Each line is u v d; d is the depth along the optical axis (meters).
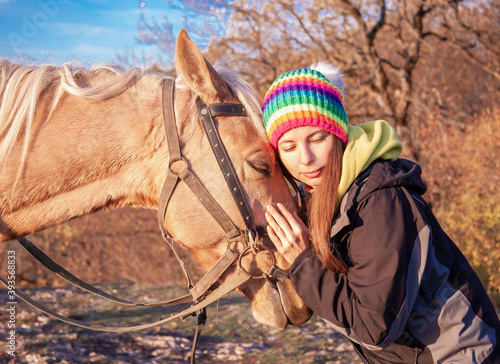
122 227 12.26
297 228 1.70
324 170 1.66
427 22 10.45
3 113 1.79
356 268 1.51
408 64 10.11
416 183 1.63
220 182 1.82
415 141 10.06
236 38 9.39
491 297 7.77
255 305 1.95
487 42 10.54
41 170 1.80
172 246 1.94
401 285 1.43
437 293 1.52
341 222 1.57
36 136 1.81
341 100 1.74
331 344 5.67
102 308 7.26
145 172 1.87
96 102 1.87
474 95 11.60
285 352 5.45
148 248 12.26
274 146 1.78
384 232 1.48
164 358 5.26
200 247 1.87
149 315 7.02
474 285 1.58
